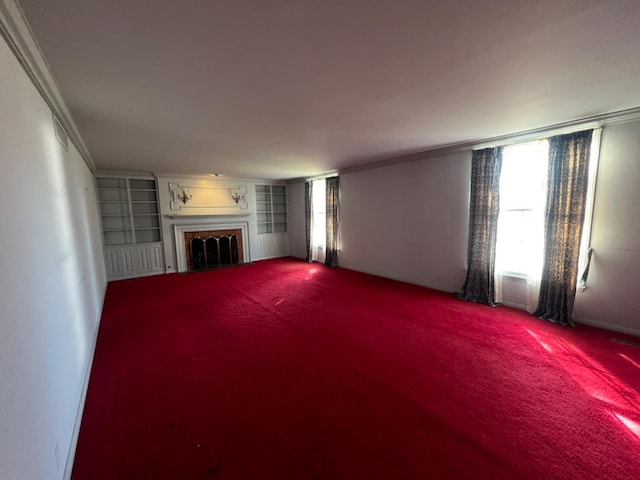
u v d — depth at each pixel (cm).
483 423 178
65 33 134
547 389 209
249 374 236
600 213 295
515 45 153
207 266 684
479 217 389
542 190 328
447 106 243
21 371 106
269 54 159
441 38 146
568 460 151
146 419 187
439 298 417
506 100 231
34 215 142
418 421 181
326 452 160
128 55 156
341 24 133
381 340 292
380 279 537
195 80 188
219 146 374
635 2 119
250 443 167
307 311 378
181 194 638
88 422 185
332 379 227
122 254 577
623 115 265
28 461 105
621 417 180
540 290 339
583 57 166
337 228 641
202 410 195
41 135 172
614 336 285
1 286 96
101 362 257
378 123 288
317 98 222
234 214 720
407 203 493
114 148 372
